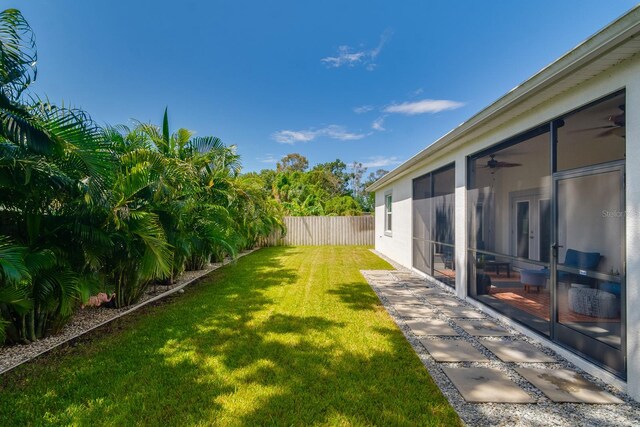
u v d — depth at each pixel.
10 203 3.28
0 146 2.81
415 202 8.66
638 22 2.22
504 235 5.00
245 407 2.47
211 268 8.88
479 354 3.48
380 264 9.89
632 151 2.68
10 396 2.59
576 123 3.48
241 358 3.29
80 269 3.91
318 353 3.43
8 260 2.63
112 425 2.25
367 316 4.71
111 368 3.07
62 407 2.46
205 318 4.58
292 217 16.52
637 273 2.62
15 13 2.79
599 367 2.97
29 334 3.62
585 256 3.20
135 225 4.18
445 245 6.64
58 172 3.09
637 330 2.60
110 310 4.96
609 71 2.89
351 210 19.70
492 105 4.07
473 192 5.54
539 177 4.55
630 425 2.28
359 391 2.71
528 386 2.82
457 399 2.62
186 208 5.34
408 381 2.88
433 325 4.39
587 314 3.16
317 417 2.37
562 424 2.30
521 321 4.21
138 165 4.24
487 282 5.21
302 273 8.26
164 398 2.58
